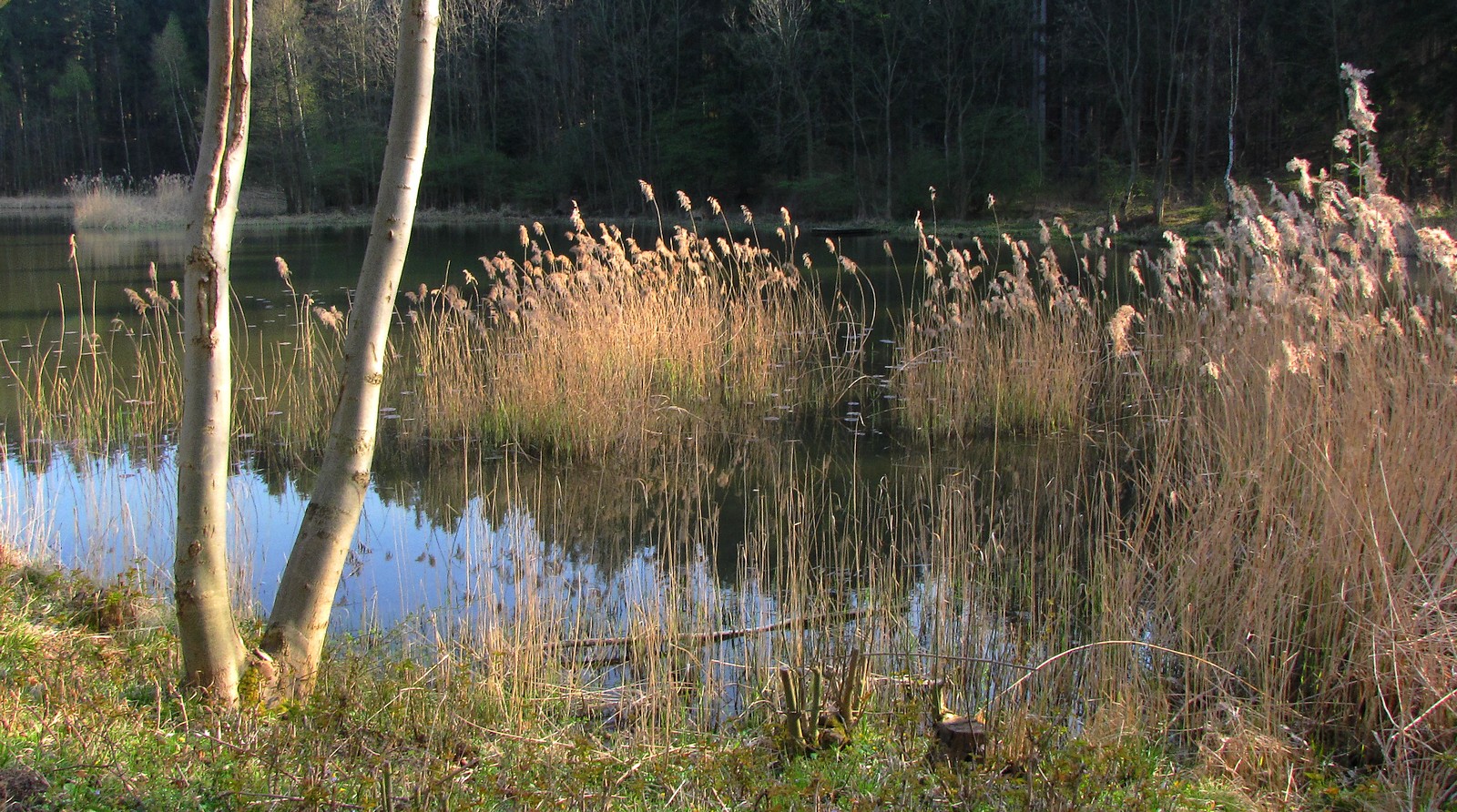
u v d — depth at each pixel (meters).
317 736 3.60
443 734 3.98
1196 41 31.52
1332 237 6.66
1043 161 36.72
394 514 8.38
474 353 12.65
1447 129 27.67
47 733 3.52
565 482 9.17
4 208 52.31
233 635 4.08
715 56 46.03
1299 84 29.52
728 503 8.54
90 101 60.38
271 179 52.38
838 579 6.32
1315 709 4.89
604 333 10.83
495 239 34.41
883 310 17.81
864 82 38.97
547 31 45.94
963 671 5.12
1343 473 5.57
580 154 46.06
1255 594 5.25
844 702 4.32
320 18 49.66
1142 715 4.73
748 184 45.22
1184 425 9.34
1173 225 28.09
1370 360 6.02
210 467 3.91
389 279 4.22
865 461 9.70
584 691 5.08
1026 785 3.43
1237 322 8.30
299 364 13.36
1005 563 6.88
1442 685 4.50
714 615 6.15
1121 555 6.09
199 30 61.44
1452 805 4.01
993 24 36.88
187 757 3.44
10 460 9.53
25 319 17.22
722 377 12.11
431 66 4.18
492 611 5.70
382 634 5.78
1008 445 10.12
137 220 38.38
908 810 3.38
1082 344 11.69
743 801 3.57
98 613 5.33
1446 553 5.21
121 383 12.34
